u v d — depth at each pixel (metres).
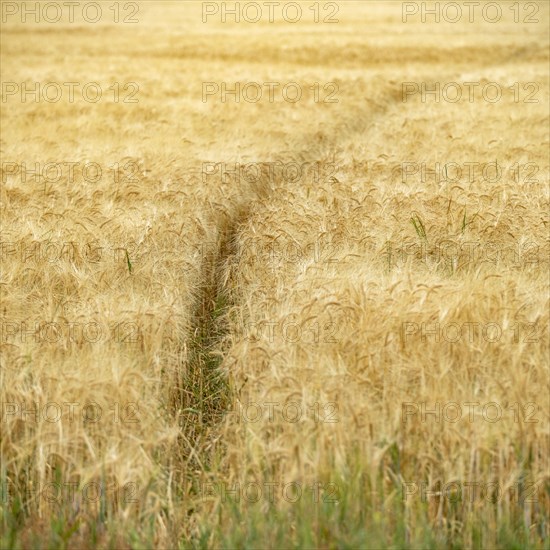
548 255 15.27
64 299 13.29
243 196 22.08
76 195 19.73
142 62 57.84
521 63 58.81
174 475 10.16
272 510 9.19
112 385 9.90
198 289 15.48
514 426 9.51
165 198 19.77
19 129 31.84
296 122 32.59
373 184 20.38
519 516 9.38
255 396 10.36
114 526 9.05
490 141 26.48
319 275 13.45
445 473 9.25
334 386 9.99
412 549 8.91
